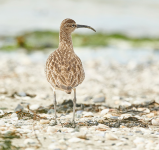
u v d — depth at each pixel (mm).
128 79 16516
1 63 19453
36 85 14648
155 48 25906
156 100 12156
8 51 23938
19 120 8727
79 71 8445
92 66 19516
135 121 8977
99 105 10938
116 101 11633
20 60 20797
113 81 16000
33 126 8109
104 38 27922
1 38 27203
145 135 7746
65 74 8172
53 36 26250
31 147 6711
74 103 8695
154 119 9047
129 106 10789
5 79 15602
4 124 8227
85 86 14719
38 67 19000
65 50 9125
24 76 16516
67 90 7926
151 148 6773
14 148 6637
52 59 8703
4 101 11234
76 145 6910
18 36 25656
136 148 6785
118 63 20656
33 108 10312
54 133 7699
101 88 14359
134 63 20438
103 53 23953
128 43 27312
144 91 13938
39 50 24578
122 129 8219
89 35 28281
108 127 8328
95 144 7008
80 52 24156
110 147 6844
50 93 13078
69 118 9266
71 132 7836
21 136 7383
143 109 10461
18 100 11500
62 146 6734
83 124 8547
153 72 18281
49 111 9906
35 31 26719
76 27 10070
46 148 6680
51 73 8391
